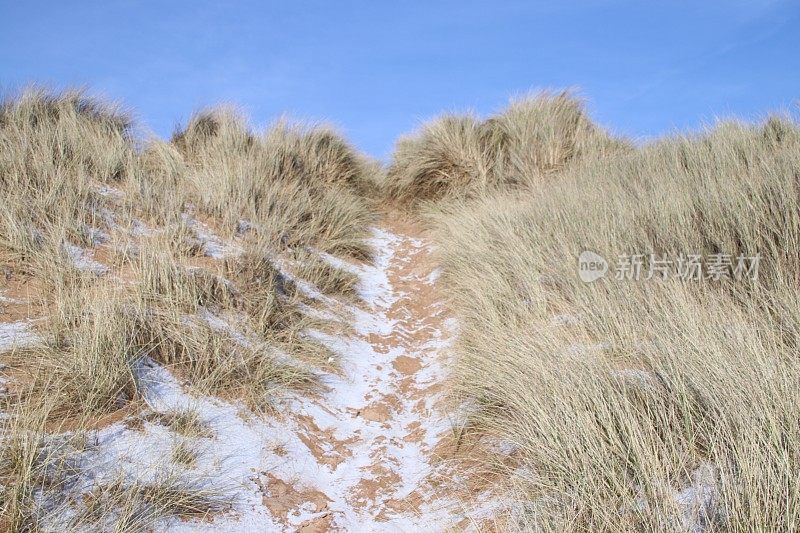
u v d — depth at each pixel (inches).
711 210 191.0
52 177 226.1
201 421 145.1
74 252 195.9
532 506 112.5
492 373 156.6
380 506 137.3
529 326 175.3
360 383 195.9
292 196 302.4
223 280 204.5
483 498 126.9
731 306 154.0
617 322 154.3
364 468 152.7
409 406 185.3
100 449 122.5
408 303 261.3
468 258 243.1
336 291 252.5
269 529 121.8
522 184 350.6
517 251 222.2
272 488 134.3
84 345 142.4
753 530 85.4
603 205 230.2
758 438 100.3
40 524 100.5
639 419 118.6
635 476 105.7
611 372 134.6
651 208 214.2
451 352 198.4
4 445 111.0
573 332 165.8
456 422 158.7
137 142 312.0
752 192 188.9
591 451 111.9
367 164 416.8
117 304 163.6
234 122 353.1
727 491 93.0
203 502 120.6
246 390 163.8
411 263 308.2
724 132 274.1
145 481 118.6
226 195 268.2
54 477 110.0
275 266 236.7
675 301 154.4
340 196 340.5
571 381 134.3
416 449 159.8
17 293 170.2
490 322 184.5
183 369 161.0
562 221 237.6
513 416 141.3
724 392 113.3
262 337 190.2
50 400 126.2
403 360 214.4
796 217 169.8
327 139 388.8
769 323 141.7
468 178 366.6
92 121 309.1
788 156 207.2
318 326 217.5
